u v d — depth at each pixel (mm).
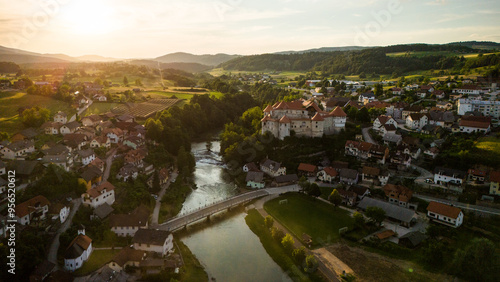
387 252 107875
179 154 182125
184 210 137250
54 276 85312
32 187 118812
